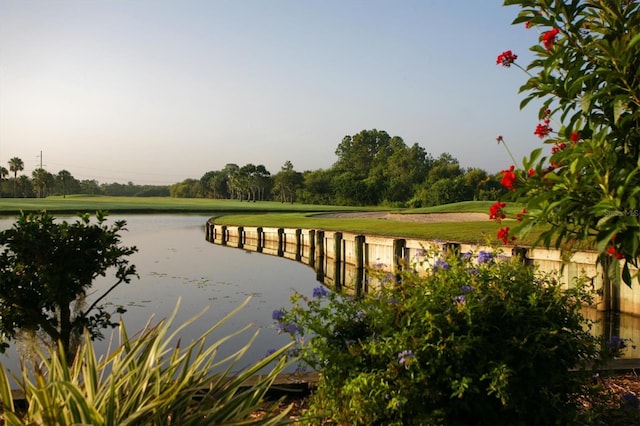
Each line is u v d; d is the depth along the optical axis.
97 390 2.35
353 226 31.58
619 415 3.83
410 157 112.69
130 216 72.06
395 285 3.95
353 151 147.38
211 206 94.62
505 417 3.50
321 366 3.81
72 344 8.80
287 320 3.79
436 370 3.39
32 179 143.38
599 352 3.80
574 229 3.21
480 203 48.25
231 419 2.41
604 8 3.30
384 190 102.75
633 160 3.13
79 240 6.80
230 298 15.44
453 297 3.61
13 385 6.16
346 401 3.60
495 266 3.92
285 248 36.34
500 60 3.61
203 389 3.18
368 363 3.64
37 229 6.52
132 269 7.25
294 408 4.26
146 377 2.43
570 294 3.82
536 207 3.05
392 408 3.38
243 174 139.50
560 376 3.49
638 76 3.12
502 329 3.55
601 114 3.43
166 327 2.70
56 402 2.10
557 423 3.48
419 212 43.75
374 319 3.71
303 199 119.31
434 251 4.45
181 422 2.34
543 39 3.43
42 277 6.43
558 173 3.29
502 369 3.27
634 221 2.69
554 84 3.47
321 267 27.70
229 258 28.28
